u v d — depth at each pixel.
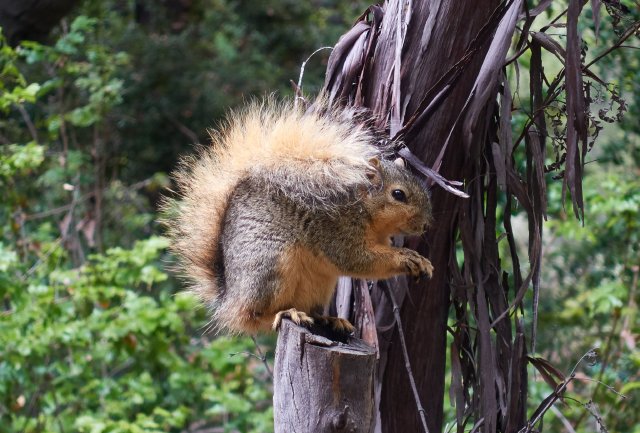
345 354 5.02
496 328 6.57
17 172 11.90
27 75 15.34
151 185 15.70
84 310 11.08
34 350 10.36
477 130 6.27
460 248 10.38
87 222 14.45
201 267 7.14
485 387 6.30
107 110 13.92
